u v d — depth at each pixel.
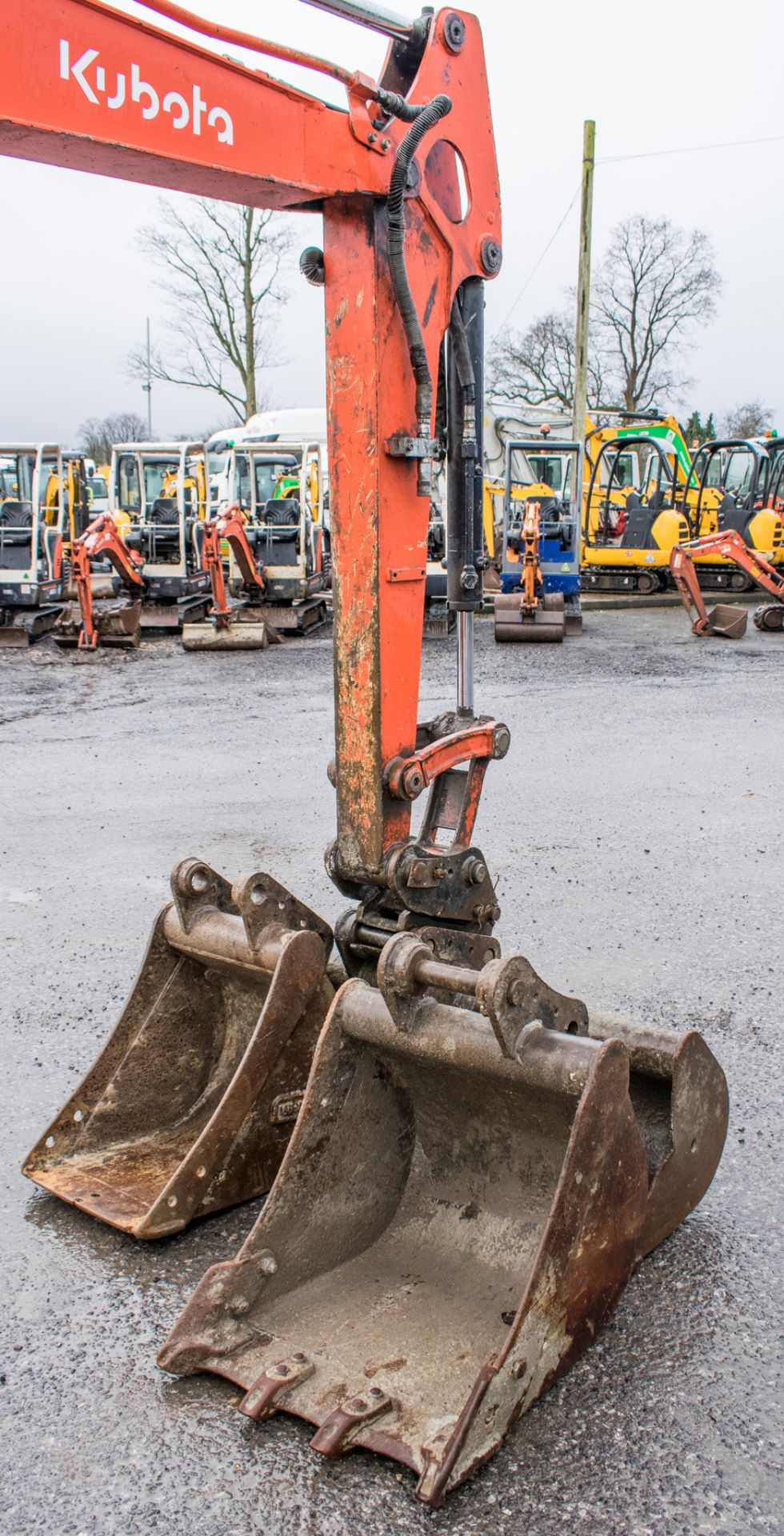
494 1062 2.65
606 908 5.61
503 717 10.76
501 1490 2.32
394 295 3.17
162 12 2.52
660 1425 2.48
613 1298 2.73
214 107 2.66
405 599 3.32
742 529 22.50
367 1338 2.66
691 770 8.48
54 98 2.39
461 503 3.66
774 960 4.97
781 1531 2.22
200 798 7.91
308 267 3.27
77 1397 2.61
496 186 3.56
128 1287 2.99
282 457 19.97
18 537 17.77
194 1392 2.61
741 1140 3.60
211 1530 2.25
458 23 3.35
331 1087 2.86
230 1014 3.70
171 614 18.44
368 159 3.03
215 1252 3.12
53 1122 3.45
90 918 5.66
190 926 3.47
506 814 7.32
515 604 16.67
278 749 9.52
